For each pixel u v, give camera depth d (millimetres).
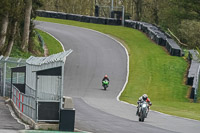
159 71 133625
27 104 51969
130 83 120188
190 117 70688
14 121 51469
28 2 141750
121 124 54719
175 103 95875
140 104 60219
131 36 189750
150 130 50500
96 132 46406
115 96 102625
